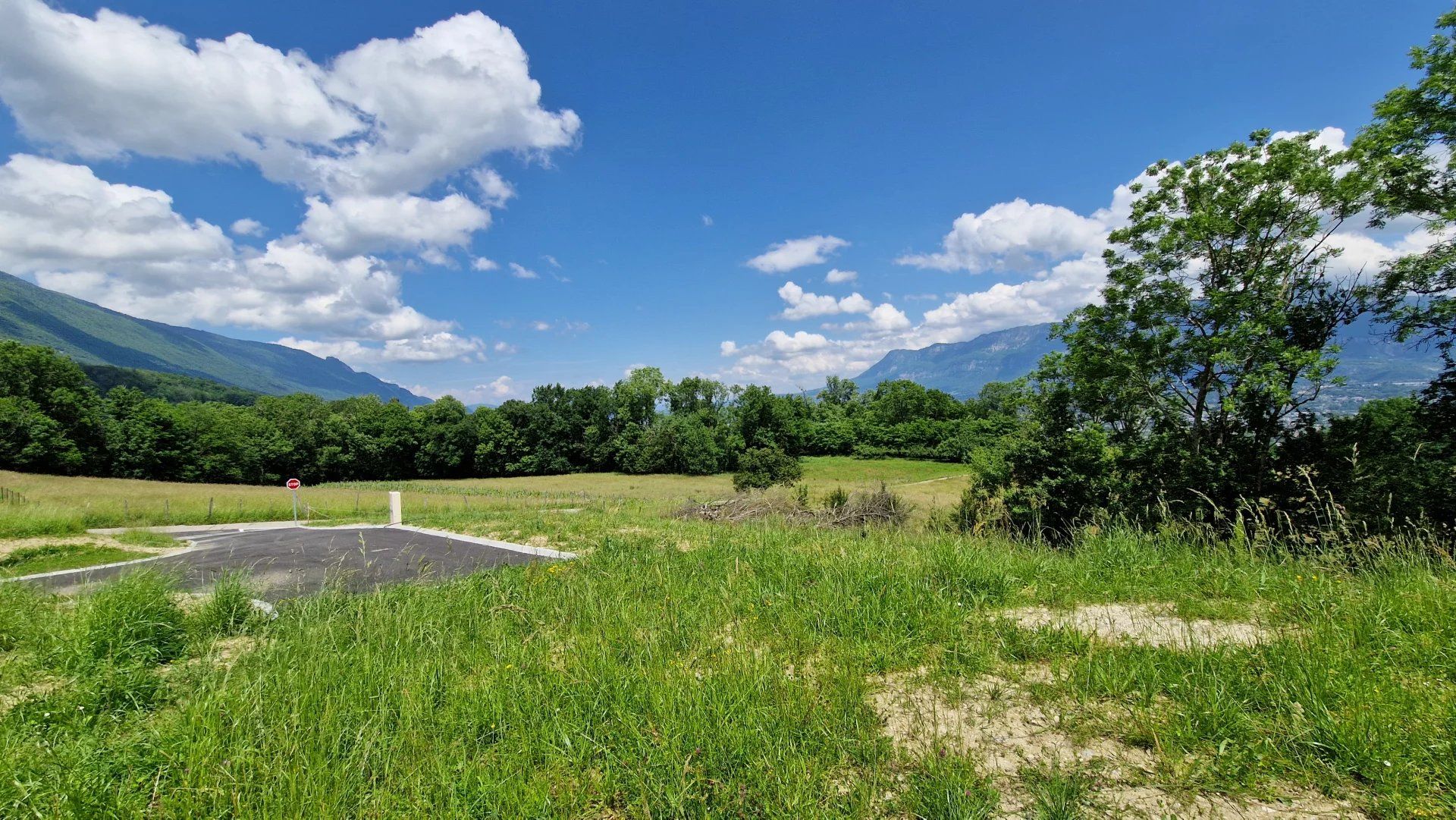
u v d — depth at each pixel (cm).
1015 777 272
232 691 372
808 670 397
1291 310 1959
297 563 1127
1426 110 1673
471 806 261
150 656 474
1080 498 2059
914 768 277
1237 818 234
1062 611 486
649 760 277
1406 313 1700
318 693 375
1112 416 2245
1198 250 2086
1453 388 1580
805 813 243
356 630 522
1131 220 2294
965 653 405
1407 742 257
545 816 252
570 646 451
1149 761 279
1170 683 332
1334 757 264
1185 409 2111
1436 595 429
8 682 421
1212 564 564
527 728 327
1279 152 1980
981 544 734
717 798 255
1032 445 2278
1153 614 469
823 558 702
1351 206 1841
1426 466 1354
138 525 2297
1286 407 1791
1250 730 285
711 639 464
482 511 2355
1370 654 349
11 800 264
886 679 389
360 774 284
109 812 256
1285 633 394
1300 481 1254
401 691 374
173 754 297
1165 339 2050
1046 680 370
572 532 1426
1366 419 1691
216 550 1362
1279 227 2005
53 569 1122
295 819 252
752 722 308
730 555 818
